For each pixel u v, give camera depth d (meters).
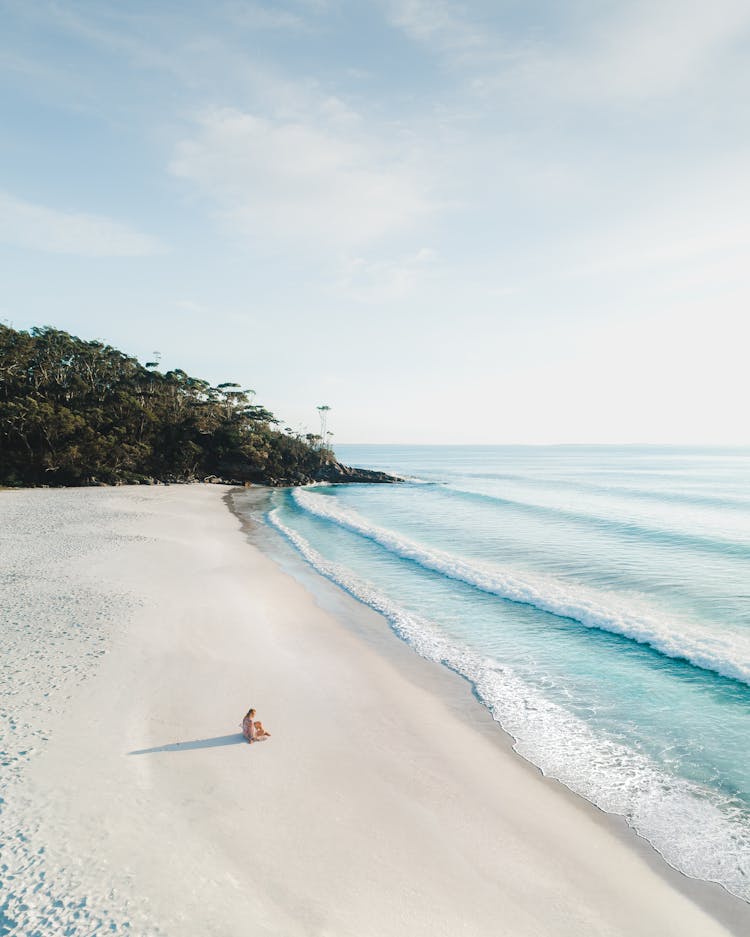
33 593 20.44
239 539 37.28
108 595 20.69
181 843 8.18
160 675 14.20
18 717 11.43
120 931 6.48
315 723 12.59
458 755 11.75
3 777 9.34
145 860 7.75
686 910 7.79
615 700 14.57
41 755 10.09
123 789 9.35
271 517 50.16
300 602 22.75
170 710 12.45
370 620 20.94
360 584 26.09
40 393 77.38
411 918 7.21
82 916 6.68
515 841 9.09
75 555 27.42
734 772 11.36
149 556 28.41
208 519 45.66
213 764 10.45
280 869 7.89
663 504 59.47
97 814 8.64
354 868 8.07
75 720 11.49
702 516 49.62
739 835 9.46
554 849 8.95
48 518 40.16
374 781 10.48
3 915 6.62
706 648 17.58
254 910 7.03
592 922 7.47
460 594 24.52
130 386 91.38
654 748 12.28
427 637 19.11
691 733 12.93
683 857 8.90
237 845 8.29
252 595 22.98
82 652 15.13
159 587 22.53
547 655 17.66
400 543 35.56
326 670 15.84
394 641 18.77
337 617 21.09
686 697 14.75
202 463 87.19
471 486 88.88
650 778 11.13
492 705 14.22
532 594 23.95
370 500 66.50
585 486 85.62
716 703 14.40
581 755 11.95
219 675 14.64
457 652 17.83
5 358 75.94
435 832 9.12
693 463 176.50
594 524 45.19
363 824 9.15
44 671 13.79
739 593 24.48
